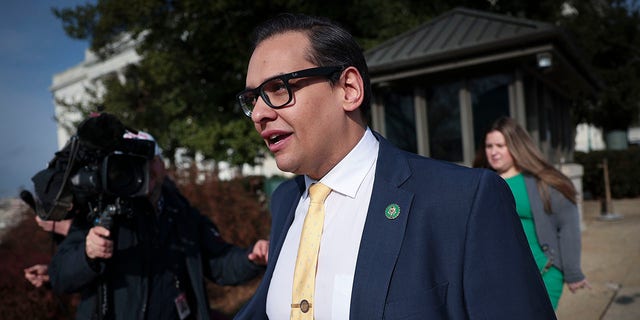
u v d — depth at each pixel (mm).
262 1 9984
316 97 1165
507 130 2779
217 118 11156
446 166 1180
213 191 5711
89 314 1896
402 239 1081
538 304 1022
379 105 6621
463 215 1060
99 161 1759
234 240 5473
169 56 10992
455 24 6543
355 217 1193
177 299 2043
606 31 15500
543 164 2695
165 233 2082
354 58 1221
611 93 15273
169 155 12898
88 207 1938
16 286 3926
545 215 2590
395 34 10289
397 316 1019
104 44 12867
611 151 12727
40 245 4633
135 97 13055
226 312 4828
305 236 1229
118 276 1903
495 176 1121
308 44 1170
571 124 9203
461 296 1032
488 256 1024
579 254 2592
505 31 5715
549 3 12859
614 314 4059
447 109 6203
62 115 15180
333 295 1118
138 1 10539
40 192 1810
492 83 5910
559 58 5699
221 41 10445
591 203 12086
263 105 1187
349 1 10453
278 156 1212
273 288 1306
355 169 1242
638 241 6855
